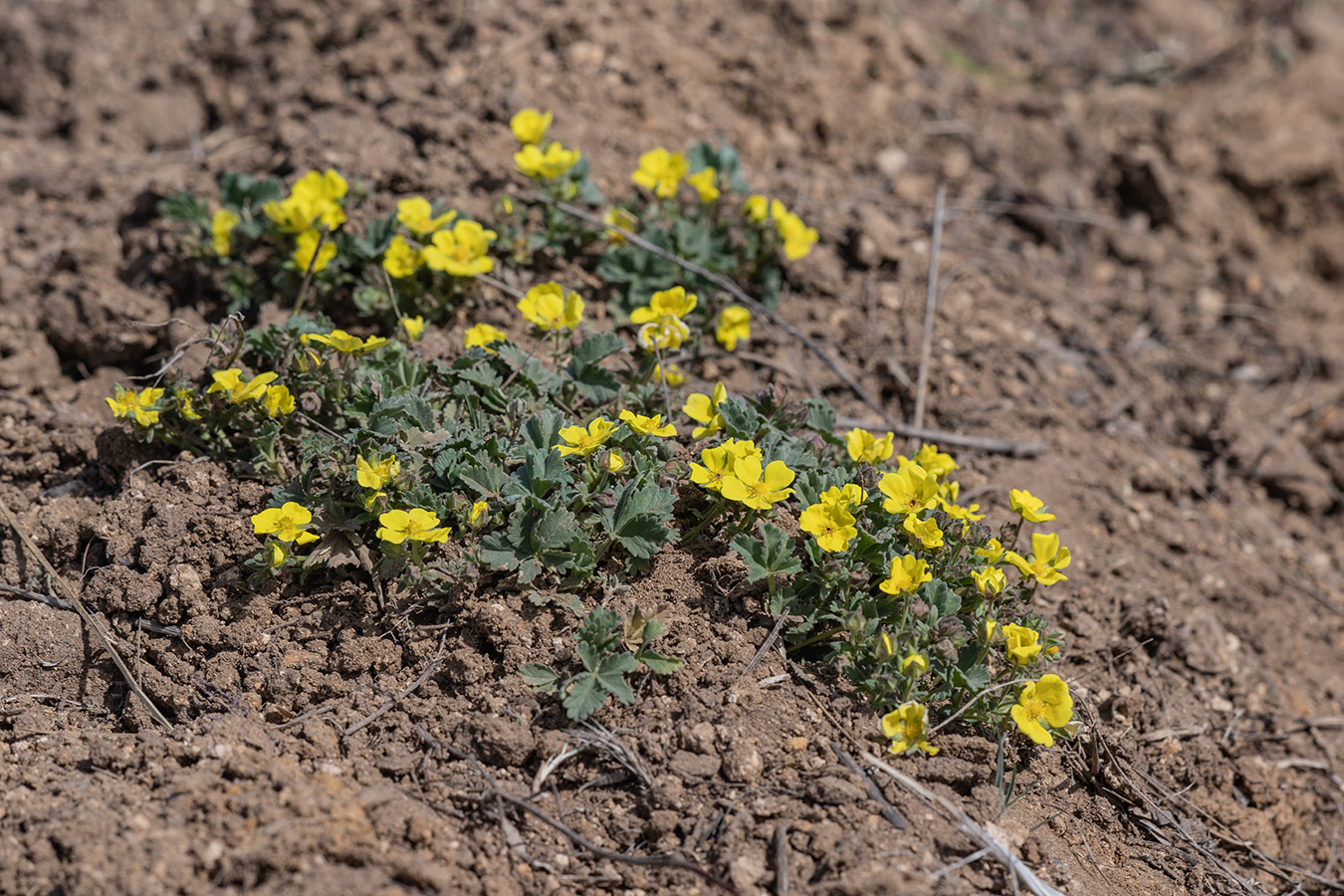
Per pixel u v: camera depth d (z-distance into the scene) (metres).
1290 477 4.36
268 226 3.84
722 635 2.90
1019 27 6.34
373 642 2.86
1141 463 4.16
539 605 2.87
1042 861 2.61
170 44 5.03
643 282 3.98
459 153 4.21
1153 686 3.42
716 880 2.41
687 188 4.30
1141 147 5.43
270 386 3.07
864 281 4.40
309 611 2.93
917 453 3.30
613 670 2.72
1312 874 3.19
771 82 4.87
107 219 4.22
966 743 2.75
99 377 3.80
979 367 4.26
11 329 3.82
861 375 4.13
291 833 2.34
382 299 3.76
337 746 2.68
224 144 4.67
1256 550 4.09
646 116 4.59
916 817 2.56
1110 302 4.83
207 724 2.66
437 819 2.53
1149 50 6.35
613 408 3.30
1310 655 3.85
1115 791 3.00
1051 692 2.66
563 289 3.99
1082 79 5.97
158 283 3.95
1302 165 5.60
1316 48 6.43
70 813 2.40
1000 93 5.42
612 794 2.64
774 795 2.60
